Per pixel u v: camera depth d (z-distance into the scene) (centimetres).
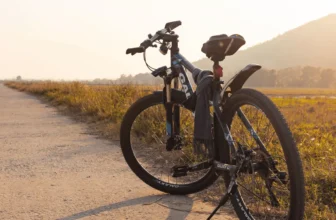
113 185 446
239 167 287
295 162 241
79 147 702
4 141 786
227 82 308
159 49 400
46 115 1338
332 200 369
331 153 532
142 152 577
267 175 272
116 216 345
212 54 318
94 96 1400
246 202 353
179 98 393
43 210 364
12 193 421
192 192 398
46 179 480
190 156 493
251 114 301
